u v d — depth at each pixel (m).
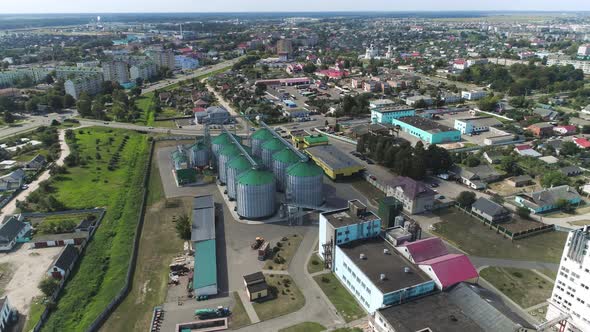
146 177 174.38
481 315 82.25
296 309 95.88
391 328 79.44
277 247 121.19
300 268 111.94
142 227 134.38
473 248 120.06
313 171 142.38
